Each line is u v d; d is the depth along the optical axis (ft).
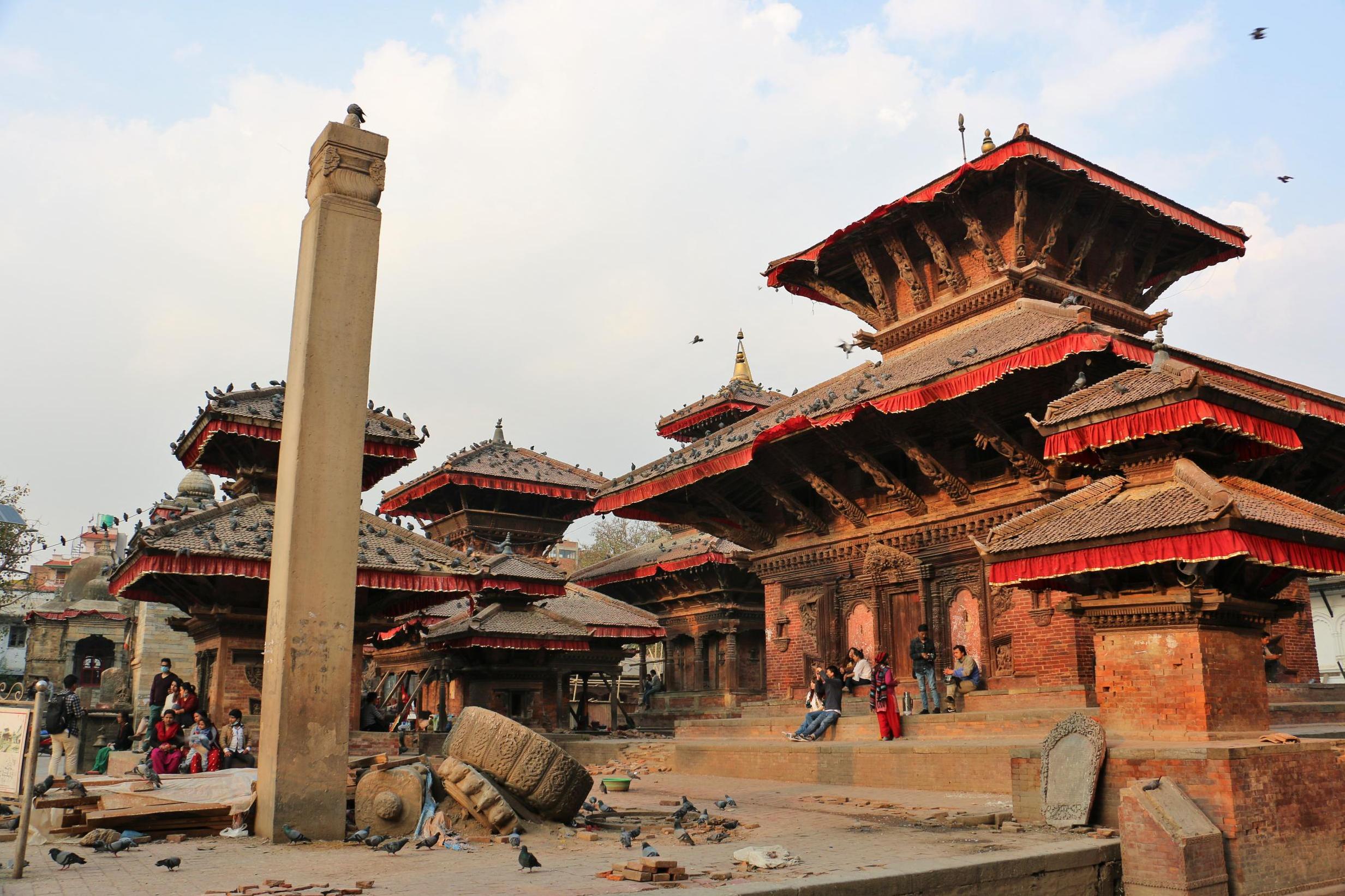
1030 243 85.25
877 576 89.40
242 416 72.23
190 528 68.44
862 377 85.46
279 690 37.73
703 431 155.63
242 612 69.87
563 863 31.99
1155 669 44.75
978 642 78.89
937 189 84.94
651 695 143.64
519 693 107.14
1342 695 85.51
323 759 38.04
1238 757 38.78
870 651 89.20
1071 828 41.57
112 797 46.03
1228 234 93.30
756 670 135.03
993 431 71.51
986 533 78.95
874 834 41.14
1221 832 37.81
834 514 95.61
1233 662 44.78
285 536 39.17
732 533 104.88
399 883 27.99
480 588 75.05
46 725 62.03
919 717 69.92
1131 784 38.37
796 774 70.18
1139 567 44.96
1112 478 49.83
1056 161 80.07
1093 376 65.51
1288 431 46.98
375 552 73.20
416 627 108.06
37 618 204.54
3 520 50.98
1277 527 41.34
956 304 89.92
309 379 40.09
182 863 31.99
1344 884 40.96
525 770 41.01
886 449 86.63
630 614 117.91
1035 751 44.70
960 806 50.55
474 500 153.07
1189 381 43.11
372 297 42.34
